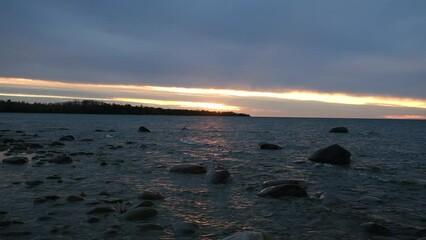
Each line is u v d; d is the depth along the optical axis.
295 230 8.32
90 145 28.91
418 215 9.68
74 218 8.84
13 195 11.21
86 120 98.25
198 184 13.59
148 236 7.71
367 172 17.02
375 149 29.19
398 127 89.25
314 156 20.45
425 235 8.09
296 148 29.36
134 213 8.95
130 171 16.42
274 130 64.50
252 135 48.25
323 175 15.96
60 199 10.69
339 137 45.25
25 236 7.53
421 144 34.72
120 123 83.31
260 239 6.79
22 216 8.98
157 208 9.98
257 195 11.77
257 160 21.12
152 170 16.78
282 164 19.38
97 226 8.27
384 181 14.59
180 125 81.38
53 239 7.37
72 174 15.28
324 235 8.00
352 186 13.57
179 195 11.71
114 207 9.88
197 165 16.42
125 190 12.26
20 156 19.97
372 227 8.30
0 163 17.86
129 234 7.81
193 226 8.37
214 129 65.00
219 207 10.29
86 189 12.30
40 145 26.05
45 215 8.88
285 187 11.72
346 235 8.02
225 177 14.20
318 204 10.63
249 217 9.30
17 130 47.09
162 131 54.31
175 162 19.83
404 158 23.03
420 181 14.67
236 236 6.83
